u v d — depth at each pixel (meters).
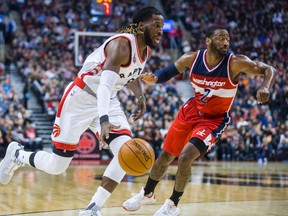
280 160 14.90
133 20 4.02
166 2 21.69
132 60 3.92
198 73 4.59
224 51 4.46
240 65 4.45
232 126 15.19
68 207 5.27
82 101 4.16
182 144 4.70
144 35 3.96
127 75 4.03
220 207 5.43
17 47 17.59
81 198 6.02
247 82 17.16
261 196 6.46
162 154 4.77
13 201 5.69
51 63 16.83
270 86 4.21
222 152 14.71
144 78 4.69
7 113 13.89
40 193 6.46
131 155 3.70
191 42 19.62
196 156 4.40
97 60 4.10
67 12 19.56
